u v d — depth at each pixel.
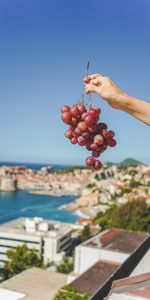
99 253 35.25
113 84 2.13
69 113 2.39
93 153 2.45
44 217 167.88
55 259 76.81
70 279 32.41
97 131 2.41
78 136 2.41
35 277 31.98
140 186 182.75
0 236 79.50
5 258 79.00
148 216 76.00
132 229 74.38
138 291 3.39
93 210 162.25
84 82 2.21
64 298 24.61
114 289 3.53
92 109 2.35
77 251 35.81
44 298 28.11
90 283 26.98
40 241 77.75
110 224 79.88
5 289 28.89
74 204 191.38
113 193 177.50
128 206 79.31
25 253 48.00
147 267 6.24
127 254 34.38
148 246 8.01
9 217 173.12
